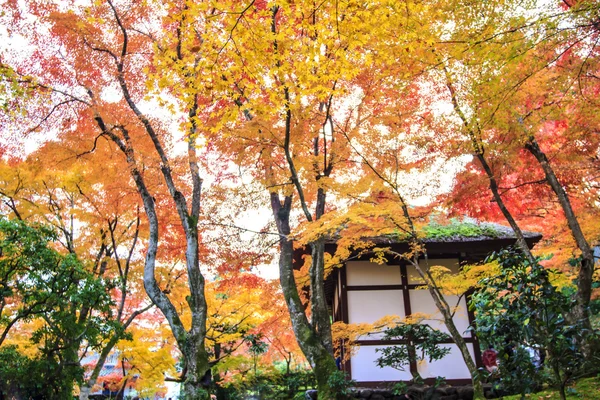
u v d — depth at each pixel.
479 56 6.64
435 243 11.38
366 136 9.33
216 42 5.86
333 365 8.93
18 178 11.79
